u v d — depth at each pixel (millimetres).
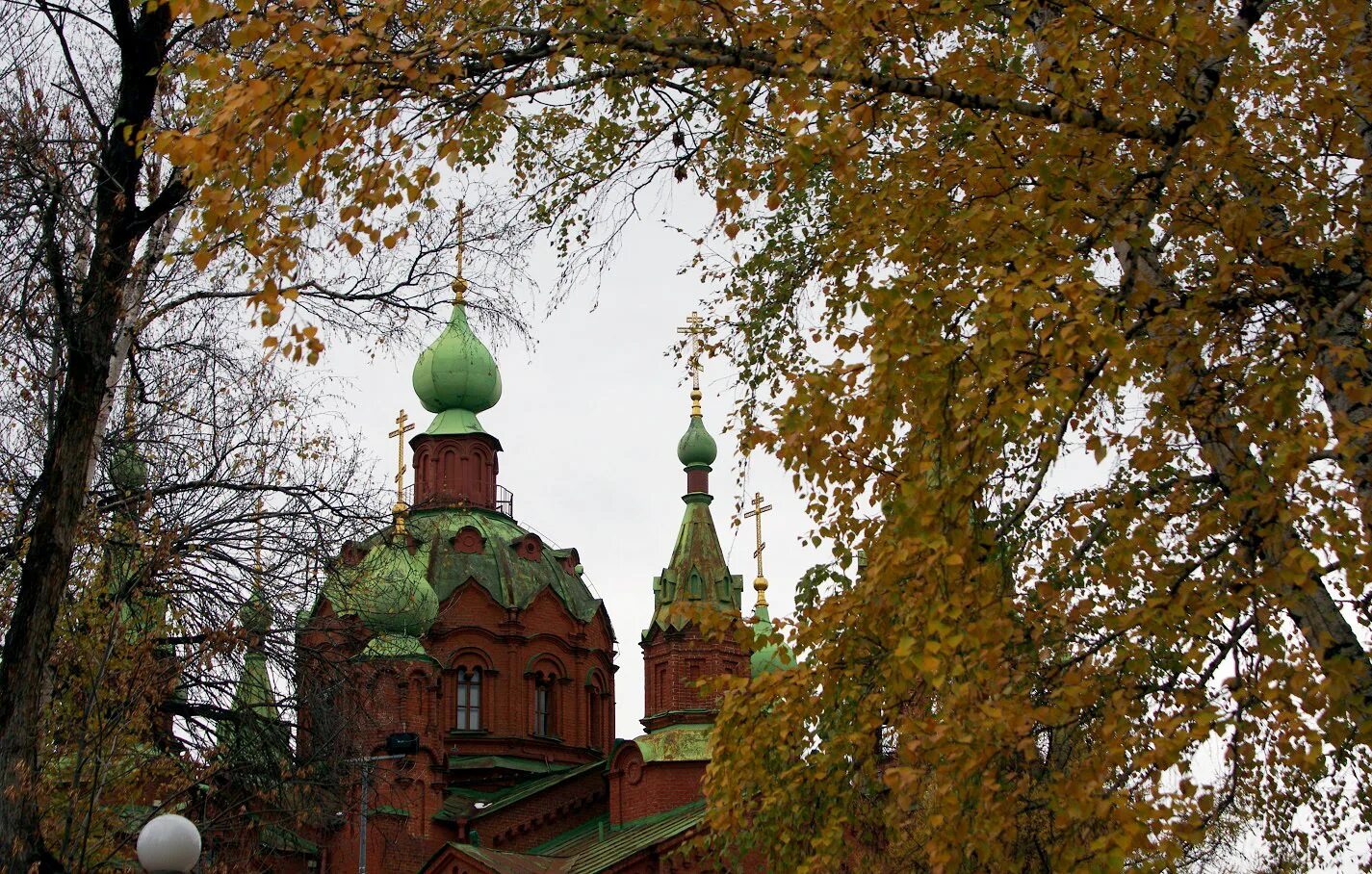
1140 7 11375
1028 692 10836
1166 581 10859
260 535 22172
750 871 37438
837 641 12078
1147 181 11703
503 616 56906
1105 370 10086
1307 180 11883
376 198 10953
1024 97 11930
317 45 10883
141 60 15547
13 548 18672
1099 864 9344
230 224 10641
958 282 11055
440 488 61062
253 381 22297
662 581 50719
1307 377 10664
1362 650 10711
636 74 12086
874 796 12984
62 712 19953
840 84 10828
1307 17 12773
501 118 12492
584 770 51656
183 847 13617
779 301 16281
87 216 15984
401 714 49250
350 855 47719
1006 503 12078
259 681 23828
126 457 21750
